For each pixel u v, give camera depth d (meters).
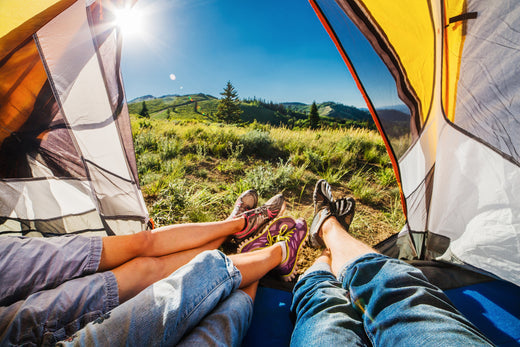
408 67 1.19
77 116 1.03
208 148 4.16
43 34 0.84
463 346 0.54
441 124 1.36
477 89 1.14
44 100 0.96
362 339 0.72
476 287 1.21
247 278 1.12
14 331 0.64
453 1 1.07
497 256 1.14
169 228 1.19
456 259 1.28
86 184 1.18
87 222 1.25
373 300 0.77
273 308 1.21
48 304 0.70
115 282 0.85
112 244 0.95
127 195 1.26
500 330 1.00
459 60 1.17
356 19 1.04
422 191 1.41
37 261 0.76
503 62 1.03
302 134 5.37
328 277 1.05
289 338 1.05
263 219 1.74
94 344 0.61
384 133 1.18
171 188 2.32
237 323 0.84
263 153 4.13
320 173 3.26
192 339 0.71
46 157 1.07
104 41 0.94
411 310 0.67
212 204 2.36
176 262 1.12
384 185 2.96
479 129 1.18
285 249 1.41
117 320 0.67
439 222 1.38
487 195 1.19
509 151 1.09
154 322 0.70
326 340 0.68
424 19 1.10
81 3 0.83
